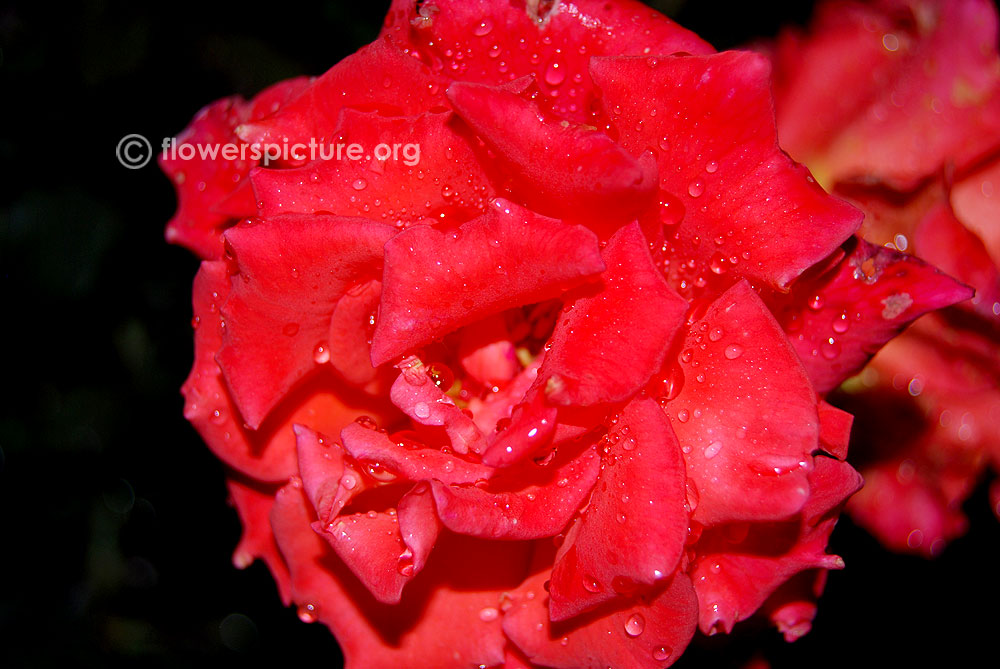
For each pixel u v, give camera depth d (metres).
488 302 0.23
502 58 0.24
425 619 0.24
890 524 0.28
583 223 0.23
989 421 0.27
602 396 0.22
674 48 0.24
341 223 0.22
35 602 0.37
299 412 0.25
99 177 0.33
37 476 0.36
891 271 0.24
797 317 0.24
